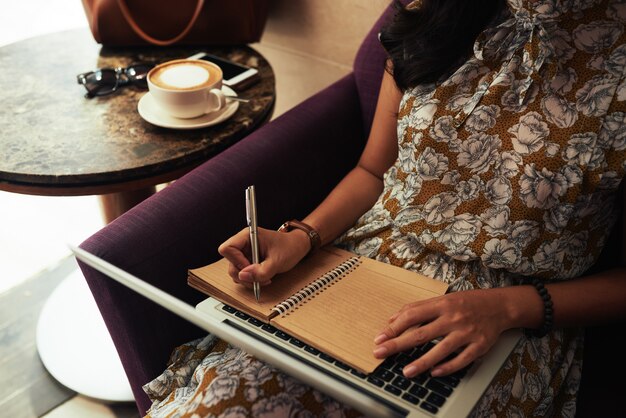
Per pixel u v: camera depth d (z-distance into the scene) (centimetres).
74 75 135
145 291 74
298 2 162
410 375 75
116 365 146
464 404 74
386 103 108
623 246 90
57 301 161
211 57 138
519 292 86
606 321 88
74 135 116
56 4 241
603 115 82
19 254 183
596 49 84
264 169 109
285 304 86
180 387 95
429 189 93
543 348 90
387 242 99
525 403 87
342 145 125
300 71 175
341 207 106
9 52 143
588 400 91
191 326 102
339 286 91
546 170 84
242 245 90
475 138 89
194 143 114
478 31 93
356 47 159
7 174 106
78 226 195
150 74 119
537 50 84
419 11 98
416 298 89
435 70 94
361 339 81
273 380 81
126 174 108
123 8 136
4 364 149
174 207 98
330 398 81
